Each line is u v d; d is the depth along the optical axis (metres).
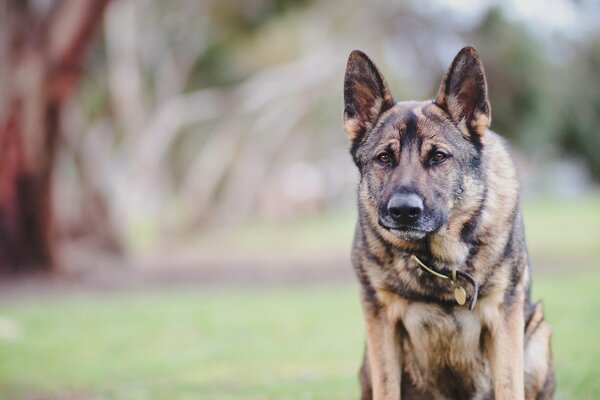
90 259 22.52
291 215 45.47
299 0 24.05
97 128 27.14
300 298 15.55
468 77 5.46
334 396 7.23
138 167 28.98
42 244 18.77
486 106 5.44
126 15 28.22
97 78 28.77
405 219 5.11
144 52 31.19
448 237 5.25
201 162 33.59
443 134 5.38
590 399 6.65
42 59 17.19
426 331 5.44
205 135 36.50
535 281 16.27
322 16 30.67
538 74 22.39
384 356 5.50
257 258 24.23
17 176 18.06
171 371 8.84
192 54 31.97
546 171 30.64
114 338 11.27
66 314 13.73
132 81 28.67
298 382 7.96
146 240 33.81
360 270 5.57
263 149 36.38
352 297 15.45
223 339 10.98
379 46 29.39
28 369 9.20
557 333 10.07
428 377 5.64
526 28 22.52
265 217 42.88
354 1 29.70
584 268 18.84
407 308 5.42
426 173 5.29
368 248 5.48
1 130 17.73
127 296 16.73
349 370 8.59
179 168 37.06
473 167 5.39
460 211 5.32
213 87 33.56
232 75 33.41
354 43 30.94
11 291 17.38
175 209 34.59
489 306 5.32
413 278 5.31
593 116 23.62
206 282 19.16
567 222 31.30
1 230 18.31
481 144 5.48
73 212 24.22
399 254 5.32
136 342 10.93
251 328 11.84
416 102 5.66
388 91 5.68
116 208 24.50
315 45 32.78
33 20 17.27
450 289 5.28
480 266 5.25
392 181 5.30
